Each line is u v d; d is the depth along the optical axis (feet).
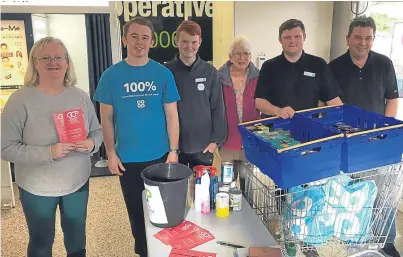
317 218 4.27
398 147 4.23
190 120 7.73
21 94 5.79
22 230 9.52
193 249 4.28
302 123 5.01
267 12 11.26
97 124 6.69
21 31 12.28
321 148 3.94
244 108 8.61
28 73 5.86
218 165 10.64
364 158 4.11
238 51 8.41
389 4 10.05
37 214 6.15
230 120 8.61
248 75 8.64
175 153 7.17
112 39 11.51
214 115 8.06
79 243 6.75
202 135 7.88
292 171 3.88
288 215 4.23
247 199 5.34
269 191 4.32
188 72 7.66
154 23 11.28
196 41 7.50
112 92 6.83
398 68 10.00
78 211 6.50
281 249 4.19
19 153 5.69
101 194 11.68
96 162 14.25
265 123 5.28
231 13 11.28
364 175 4.47
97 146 6.45
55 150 5.73
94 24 13.09
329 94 7.20
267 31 11.39
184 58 7.66
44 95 5.85
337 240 4.42
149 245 4.37
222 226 4.79
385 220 4.50
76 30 14.32
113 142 7.13
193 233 4.62
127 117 6.84
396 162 4.27
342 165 4.14
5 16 12.00
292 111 5.29
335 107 5.47
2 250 8.54
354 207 4.31
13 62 12.37
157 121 6.99
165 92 6.99
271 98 7.45
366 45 7.22
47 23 14.07
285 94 7.27
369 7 10.49
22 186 6.03
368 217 4.40
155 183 4.56
